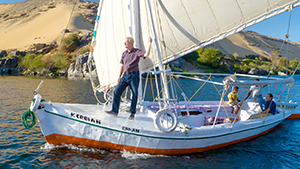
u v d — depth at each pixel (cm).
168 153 589
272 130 896
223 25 641
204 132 597
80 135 562
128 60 535
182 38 668
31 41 8562
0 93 1912
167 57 677
